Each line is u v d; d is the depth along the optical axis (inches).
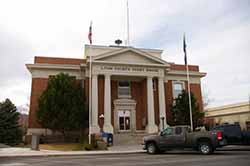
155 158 615.5
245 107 1765.5
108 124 1242.6
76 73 1398.9
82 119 1219.2
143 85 1444.4
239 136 909.2
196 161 523.5
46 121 1188.5
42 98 1209.4
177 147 739.4
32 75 1358.3
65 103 1195.3
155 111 1381.6
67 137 1264.8
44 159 666.8
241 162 484.4
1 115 1360.7
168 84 1518.2
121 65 1332.4
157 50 1503.4
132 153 808.9
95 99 1261.1
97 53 1430.9
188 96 1326.3
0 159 690.8
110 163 530.9
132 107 1424.7
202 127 1299.2
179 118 1325.0
